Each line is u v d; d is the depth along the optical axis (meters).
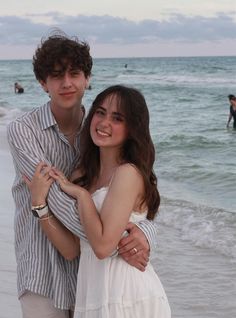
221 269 6.05
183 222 7.89
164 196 9.83
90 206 2.84
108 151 3.00
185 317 4.96
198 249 6.74
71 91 3.02
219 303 5.23
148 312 2.87
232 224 7.70
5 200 8.45
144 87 42.94
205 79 48.41
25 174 3.02
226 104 29.81
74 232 2.89
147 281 2.91
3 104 32.78
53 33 3.13
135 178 2.89
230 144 16.48
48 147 3.07
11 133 3.05
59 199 2.89
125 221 2.85
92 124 2.99
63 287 3.07
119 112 2.93
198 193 10.15
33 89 46.81
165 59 104.44
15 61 131.25
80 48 3.02
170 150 15.77
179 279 5.82
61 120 3.12
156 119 24.39
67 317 3.19
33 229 3.08
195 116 25.17
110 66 82.75
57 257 3.07
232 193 10.02
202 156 14.59
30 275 3.06
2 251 6.02
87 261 2.95
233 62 77.69
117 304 2.83
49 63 2.98
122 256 2.90
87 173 3.07
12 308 4.68
